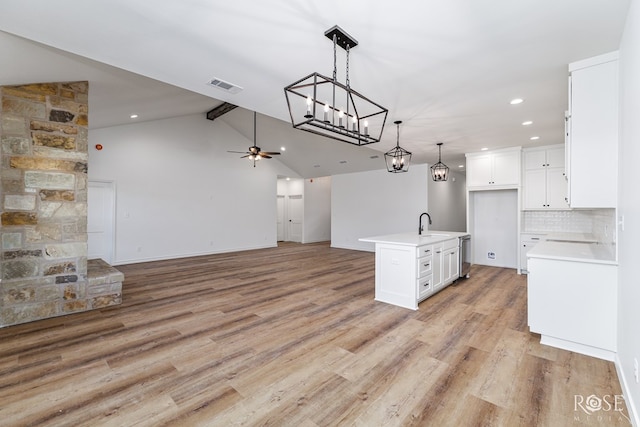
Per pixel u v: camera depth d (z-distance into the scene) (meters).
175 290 4.50
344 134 2.54
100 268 4.15
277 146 8.87
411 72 2.58
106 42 2.13
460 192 9.54
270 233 9.63
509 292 4.36
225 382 2.13
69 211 3.47
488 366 2.34
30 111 3.23
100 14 1.81
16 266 3.16
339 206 9.62
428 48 2.21
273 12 1.80
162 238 7.18
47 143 3.33
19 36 2.23
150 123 6.96
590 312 2.48
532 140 5.00
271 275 5.55
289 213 11.83
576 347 2.56
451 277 4.64
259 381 2.15
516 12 1.80
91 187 6.21
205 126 7.99
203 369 2.30
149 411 1.82
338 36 2.03
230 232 8.57
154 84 3.99
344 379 2.17
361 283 4.96
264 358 2.47
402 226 8.05
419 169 7.70
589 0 1.70
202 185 7.93
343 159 8.44
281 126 7.73
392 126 4.18
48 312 3.33
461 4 1.72
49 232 3.35
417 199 7.74
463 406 1.87
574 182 2.48
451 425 1.71
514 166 5.55
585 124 2.43
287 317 3.39
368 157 7.95
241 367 2.33
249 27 1.96
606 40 2.12
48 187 3.34
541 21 1.89
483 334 2.93
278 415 1.79
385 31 2.00
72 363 2.38
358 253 8.38
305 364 2.38
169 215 7.30
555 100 3.22
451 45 2.16
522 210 5.59
